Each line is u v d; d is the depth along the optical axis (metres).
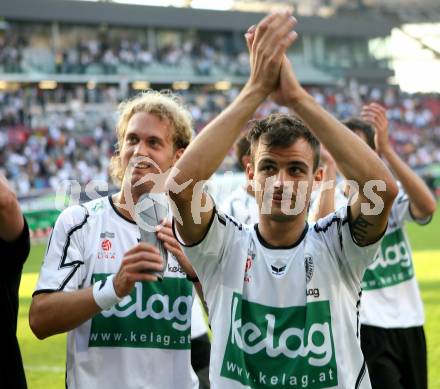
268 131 3.21
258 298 3.29
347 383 3.21
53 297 3.58
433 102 53.12
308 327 3.22
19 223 3.30
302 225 3.37
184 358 3.87
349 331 3.30
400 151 44.75
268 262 3.32
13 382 3.34
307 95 3.01
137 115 4.00
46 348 9.59
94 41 43.66
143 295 3.84
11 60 39.78
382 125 5.43
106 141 36.59
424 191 5.42
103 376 3.77
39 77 40.25
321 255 3.31
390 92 52.69
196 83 46.06
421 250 19.53
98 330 3.79
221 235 3.29
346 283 3.35
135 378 3.77
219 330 3.30
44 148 33.84
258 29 2.95
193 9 46.22
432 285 13.83
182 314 3.89
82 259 3.85
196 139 3.06
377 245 3.20
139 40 45.75
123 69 43.50
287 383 3.17
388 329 5.54
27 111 36.84
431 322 10.42
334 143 3.01
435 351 8.68
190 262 3.36
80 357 3.78
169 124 4.00
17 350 3.38
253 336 3.25
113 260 3.87
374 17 60.06
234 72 47.47
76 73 41.59
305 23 51.38
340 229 3.29
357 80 53.56
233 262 3.34
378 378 5.48
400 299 5.63
